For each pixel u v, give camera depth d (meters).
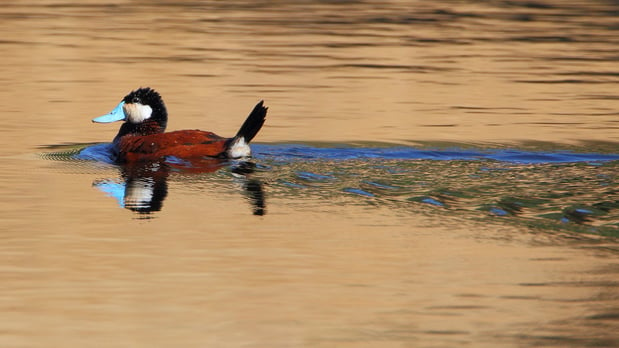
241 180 12.43
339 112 18.16
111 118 14.72
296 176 12.63
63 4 35.34
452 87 20.97
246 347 7.10
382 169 13.10
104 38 27.22
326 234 9.96
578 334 7.33
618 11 35.91
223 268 8.85
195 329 7.45
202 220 10.52
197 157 13.56
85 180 12.58
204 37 27.83
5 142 15.25
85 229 10.12
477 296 8.13
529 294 8.17
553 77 22.41
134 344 7.14
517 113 18.27
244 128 13.62
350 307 7.89
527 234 9.91
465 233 9.98
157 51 25.16
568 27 31.23
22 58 23.62
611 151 14.76
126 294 8.16
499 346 7.12
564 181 12.32
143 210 10.95
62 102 18.69
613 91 20.75
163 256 9.19
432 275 8.66
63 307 7.86
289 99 19.36
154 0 37.31
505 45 27.30
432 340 7.24
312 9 35.28
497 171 12.98
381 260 9.09
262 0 37.97
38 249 9.38
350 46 26.66
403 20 32.56
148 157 13.72
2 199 11.48
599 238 9.77
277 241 9.70
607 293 8.17
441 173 12.83
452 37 28.66
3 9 33.34
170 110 18.06
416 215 10.68
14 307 7.84
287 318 7.66
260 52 25.39
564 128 16.84
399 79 21.86
